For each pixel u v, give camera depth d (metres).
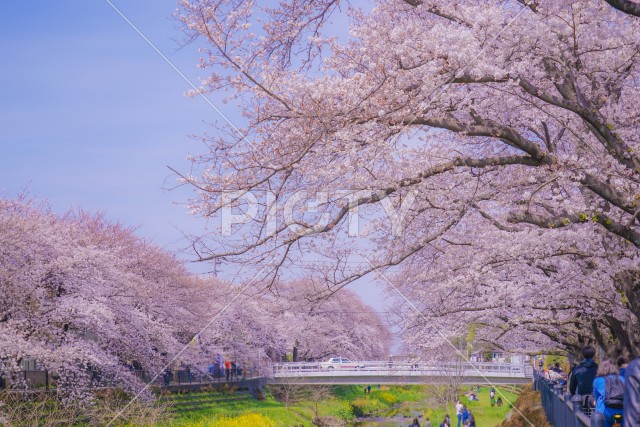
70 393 25.86
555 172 10.47
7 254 26.28
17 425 22.53
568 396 11.59
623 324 16.34
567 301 16.25
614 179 12.28
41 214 30.50
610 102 12.97
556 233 12.43
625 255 13.11
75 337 29.92
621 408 8.62
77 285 27.88
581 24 10.99
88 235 36.06
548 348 26.06
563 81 10.87
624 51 11.32
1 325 25.19
